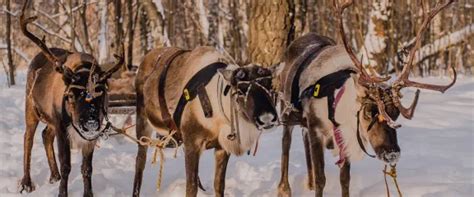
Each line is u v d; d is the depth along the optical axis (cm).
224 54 704
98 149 1066
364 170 880
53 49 875
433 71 2502
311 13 3127
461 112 1334
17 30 3023
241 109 646
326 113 707
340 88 689
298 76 763
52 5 2817
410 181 817
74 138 755
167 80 733
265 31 1229
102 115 726
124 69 996
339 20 686
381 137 638
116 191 809
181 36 3114
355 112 668
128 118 1111
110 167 966
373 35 1692
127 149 1089
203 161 980
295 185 849
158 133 822
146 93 764
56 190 806
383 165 910
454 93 1573
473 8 2742
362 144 670
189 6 2966
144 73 786
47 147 874
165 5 2739
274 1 1222
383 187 783
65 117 746
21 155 1024
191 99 681
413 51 673
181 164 972
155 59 783
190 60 712
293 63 791
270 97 644
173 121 718
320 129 723
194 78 686
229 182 852
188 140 690
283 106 820
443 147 1038
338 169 902
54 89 766
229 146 675
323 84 707
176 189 800
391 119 638
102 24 1905
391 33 2119
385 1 1675
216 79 670
